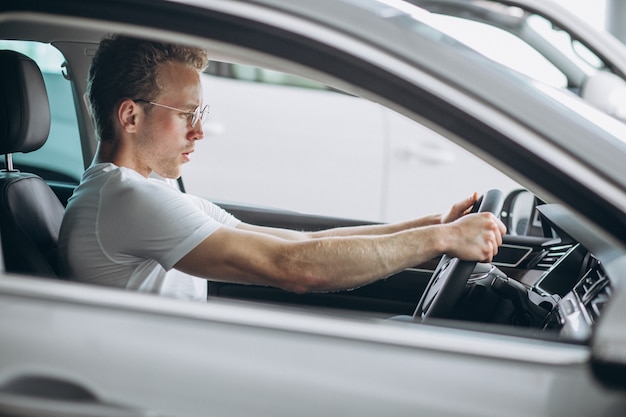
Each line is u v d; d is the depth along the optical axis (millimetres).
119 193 2289
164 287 2377
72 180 3410
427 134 4930
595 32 4129
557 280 2355
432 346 1491
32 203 2490
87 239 2311
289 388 1474
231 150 5008
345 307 2998
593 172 1493
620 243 1483
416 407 1456
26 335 1533
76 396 1504
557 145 1504
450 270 2287
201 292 2557
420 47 1550
